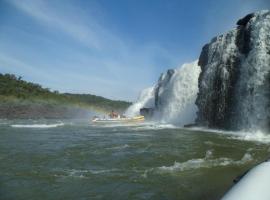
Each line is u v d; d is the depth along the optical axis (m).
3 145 19.16
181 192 8.93
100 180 10.41
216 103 34.50
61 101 98.94
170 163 12.94
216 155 14.65
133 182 10.09
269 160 6.21
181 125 40.78
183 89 47.56
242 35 33.59
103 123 44.81
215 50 37.41
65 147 18.17
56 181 10.35
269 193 4.23
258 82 28.97
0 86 90.00
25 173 11.48
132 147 17.92
